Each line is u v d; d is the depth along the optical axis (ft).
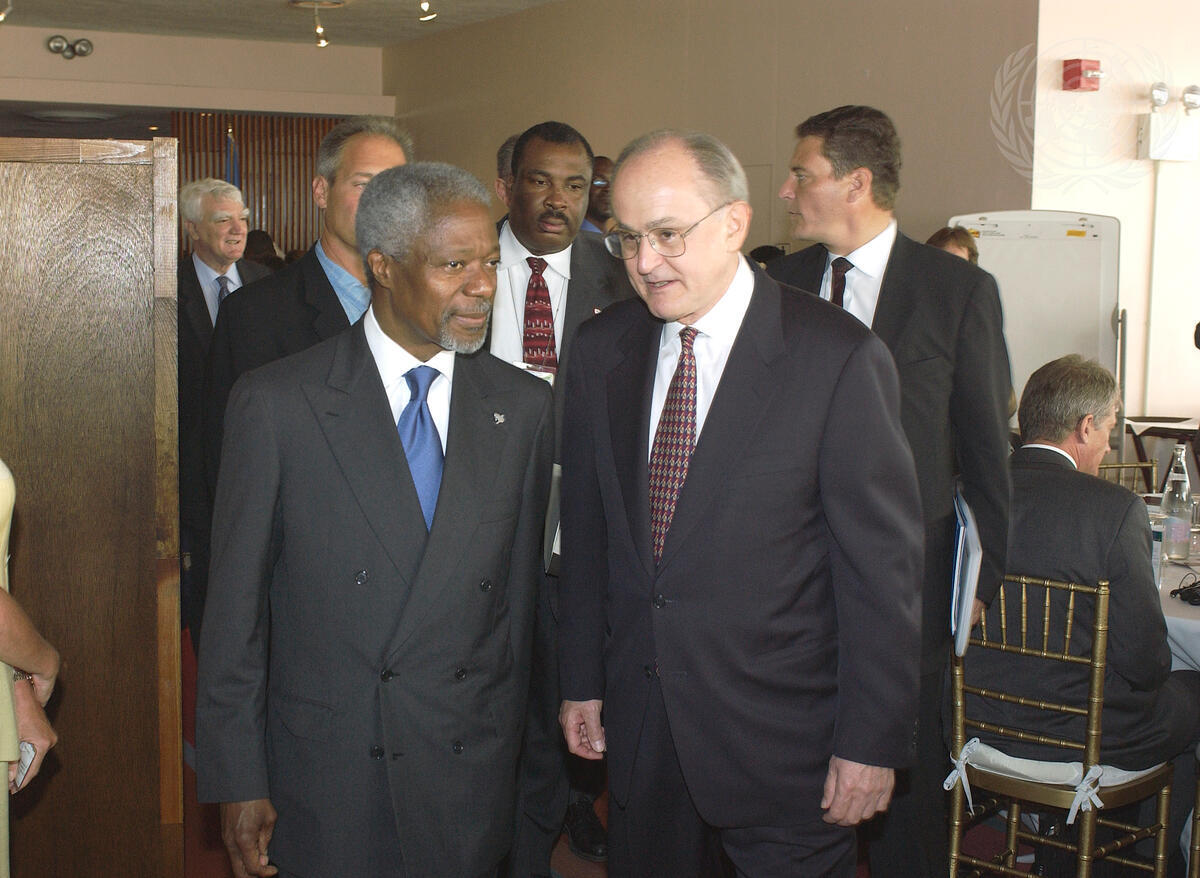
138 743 7.11
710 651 5.99
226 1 29.91
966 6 19.19
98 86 34.71
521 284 9.00
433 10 31.04
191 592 9.69
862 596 5.88
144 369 6.87
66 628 6.95
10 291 6.68
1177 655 9.73
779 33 22.90
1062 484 8.87
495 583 5.89
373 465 5.63
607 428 6.40
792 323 6.06
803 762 6.13
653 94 26.53
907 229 20.56
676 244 5.66
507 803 6.04
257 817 5.61
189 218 14.35
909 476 5.97
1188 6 19.16
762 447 5.89
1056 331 17.08
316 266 8.05
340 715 5.58
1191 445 16.90
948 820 9.36
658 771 6.32
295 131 38.63
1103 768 8.78
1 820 5.48
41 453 6.80
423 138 36.17
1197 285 20.24
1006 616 9.00
